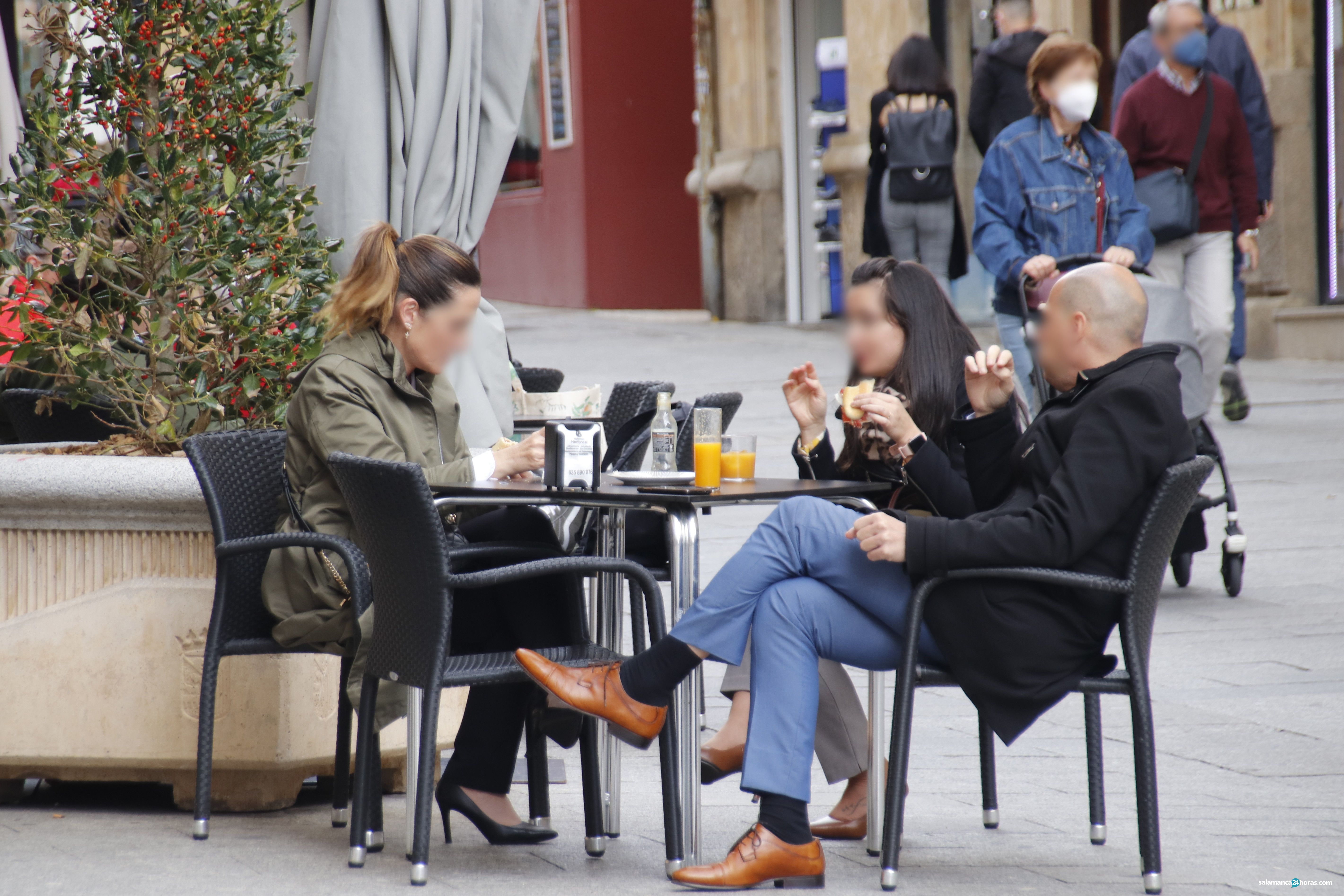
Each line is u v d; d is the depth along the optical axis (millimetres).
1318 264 49312
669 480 12359
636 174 67125
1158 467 10672
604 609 13484
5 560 13023
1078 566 10719
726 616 11008
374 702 11188
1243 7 49281
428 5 17125
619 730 10984
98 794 13797
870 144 41062
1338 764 14180
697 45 62656
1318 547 24047
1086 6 52562
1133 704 10648
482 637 12703
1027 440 11406
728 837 12336
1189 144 27453
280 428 14211
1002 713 10711
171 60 13805
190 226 13508
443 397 13180
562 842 12242
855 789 12516
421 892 10758
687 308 67688
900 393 12727
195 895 10672
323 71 17109
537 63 70938
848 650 11078
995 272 23438
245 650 12070
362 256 12438
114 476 12664
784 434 34312
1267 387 42406
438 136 17297
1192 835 12172
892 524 10719
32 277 13523
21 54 27281
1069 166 23344
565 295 69938
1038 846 12000
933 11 52594
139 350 14055
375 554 10953
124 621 12875
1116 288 11195
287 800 13141
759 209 60469
